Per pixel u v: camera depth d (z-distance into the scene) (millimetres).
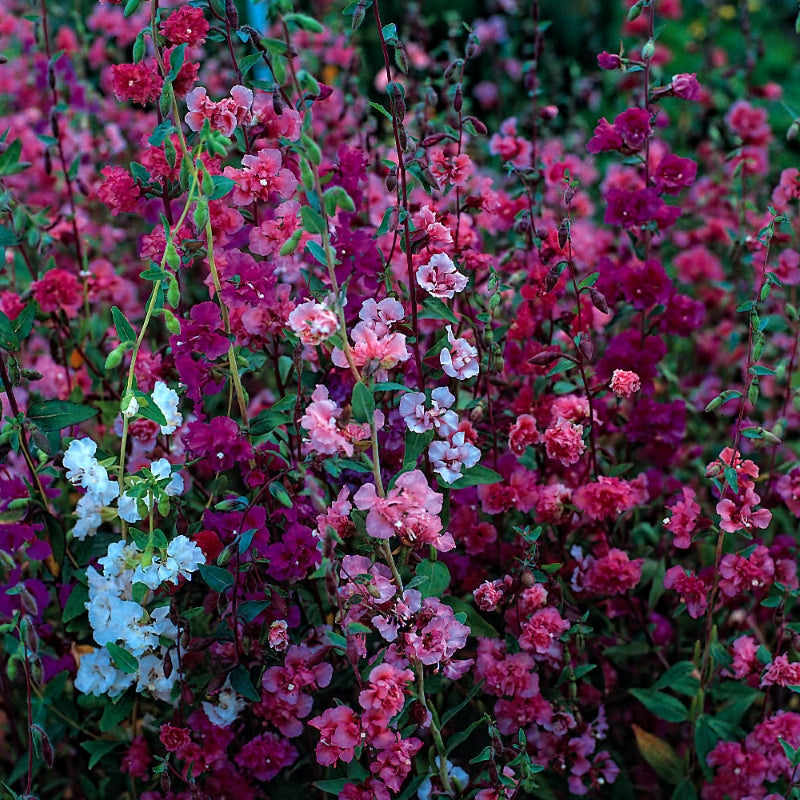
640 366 1540
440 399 1355
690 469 1713
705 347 1859
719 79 2113
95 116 1976
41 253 1597
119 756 1497
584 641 1499
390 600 1325
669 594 1573
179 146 1430
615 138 1564
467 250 1510
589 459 1499
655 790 1564
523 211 1540
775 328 1630
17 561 1405
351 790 1355
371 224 1625
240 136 1429
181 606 1453
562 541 1501
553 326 1558
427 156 1572
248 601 1355
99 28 1974
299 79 1270
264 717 1410
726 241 1875
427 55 1976
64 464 1370
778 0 2996
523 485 1471
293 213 1388
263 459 1391
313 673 1370
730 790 1469
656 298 1549
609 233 1767
